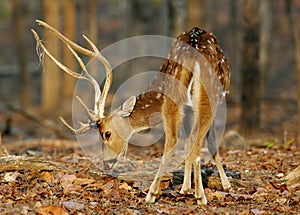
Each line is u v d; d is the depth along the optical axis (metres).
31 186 9.48
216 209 8.57
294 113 26.73
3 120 26.88
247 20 19.55
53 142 17.03
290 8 21.50
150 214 8.26
